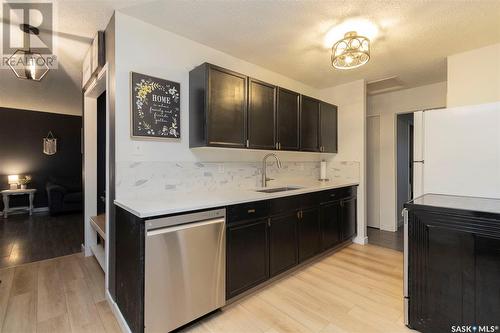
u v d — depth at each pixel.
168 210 1.61
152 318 1.55
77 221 4.76
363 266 2.76
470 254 1.49
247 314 1.89
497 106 1.89
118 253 1.91
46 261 2.87
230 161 2.78
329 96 3.95
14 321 1.80
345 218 3.36
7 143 5.42
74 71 3.27
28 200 5.67
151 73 2.15
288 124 2.96
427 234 1.63
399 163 4.56
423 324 1.65
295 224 2.58
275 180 3.34
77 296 2.15
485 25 2.18
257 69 3.07
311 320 1.82
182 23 2.15
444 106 3.70
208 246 1.82
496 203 1.70
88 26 2.19
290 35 2.35
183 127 2.36
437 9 1.95
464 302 1.51
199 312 1.77
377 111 4.42
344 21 2.12
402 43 2.50
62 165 6.08
